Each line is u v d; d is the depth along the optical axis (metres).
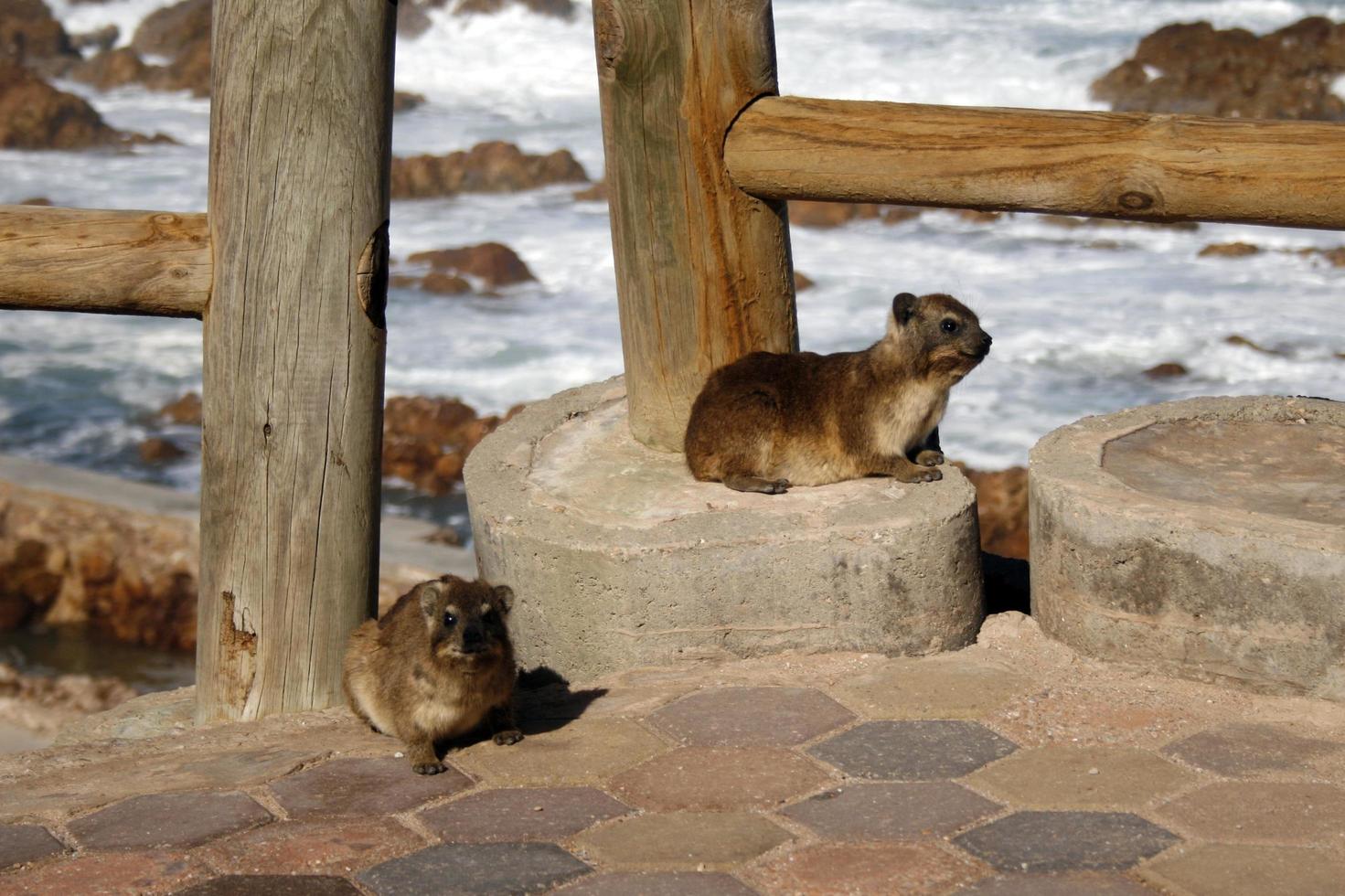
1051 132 9.39
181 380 27.06
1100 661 9.59
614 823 7.80
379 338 10.37
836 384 11.09
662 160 10.96
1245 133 8.88
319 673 10.62
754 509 10.37
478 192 35.75
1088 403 23.14
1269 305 26.31
